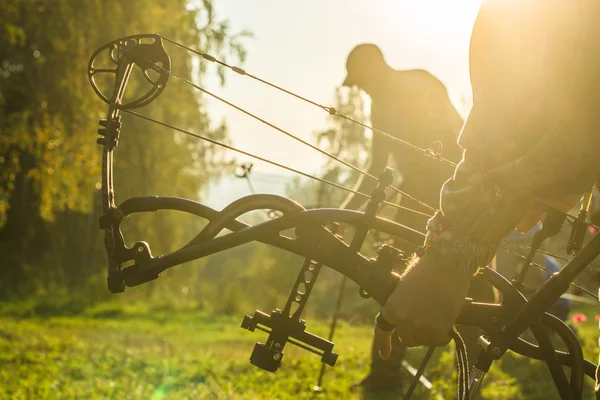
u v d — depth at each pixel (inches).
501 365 361.7
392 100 254.4
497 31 80.5
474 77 83.1
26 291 1141.7
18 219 1107.9
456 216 81.0
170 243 1053.8
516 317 97.8
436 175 249.4
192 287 1316.4
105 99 109.1
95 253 1238.3
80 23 570.6
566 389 103.2
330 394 315.6
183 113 864.9
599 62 77.3
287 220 100.0
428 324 81.5
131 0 600.4
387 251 98.7
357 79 258.4
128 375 377.7
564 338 104.0
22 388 317.7
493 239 81.0
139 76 703.7
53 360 422.0
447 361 356.2
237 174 159.2
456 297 82.2
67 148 589.9
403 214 254.8
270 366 104.3
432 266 82.7
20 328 666.8
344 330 772.6
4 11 545.0
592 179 80.0
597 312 788.0
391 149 255.3
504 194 79.6
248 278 1288.1
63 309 1023.6
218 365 416.5
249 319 105.6
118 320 925.2
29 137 579.8
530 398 329.1
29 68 582.9
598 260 184.4
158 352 495.5
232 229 103.2
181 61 695.1
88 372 381.4
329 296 1024.2
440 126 250.8
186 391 337.7
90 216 1218.0
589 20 77.5
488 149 79.6
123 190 876.6
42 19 569.3
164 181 899.4
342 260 99.0
